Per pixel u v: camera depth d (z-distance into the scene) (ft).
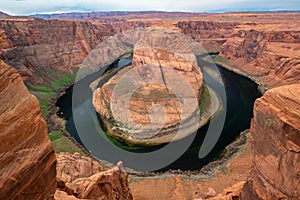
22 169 26.81
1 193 24.62
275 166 44.70
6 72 28.37
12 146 26.40
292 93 45.75
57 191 48.80
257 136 50.39
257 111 50.26
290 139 41.39
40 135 30.01
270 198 45.70
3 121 25.99
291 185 41.37
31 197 28.40
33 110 29.60
